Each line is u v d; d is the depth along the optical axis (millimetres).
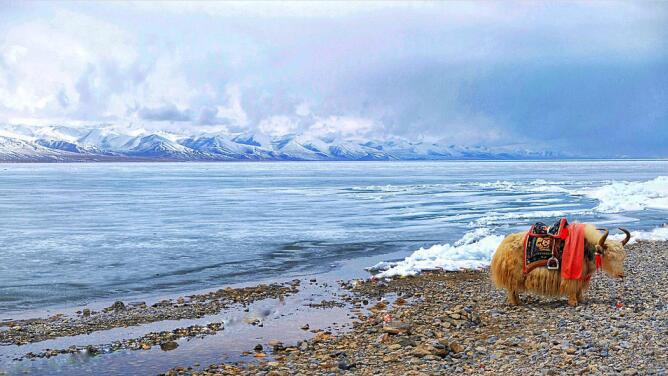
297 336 11352
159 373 9383
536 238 12680
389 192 64438
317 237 27234
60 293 16031
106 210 42250
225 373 9102
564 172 164250
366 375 8609
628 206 41031
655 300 12984
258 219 35500
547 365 8438
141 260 21219
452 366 8789
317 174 152000
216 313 13422
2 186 84062
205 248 24031
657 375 7766
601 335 9969
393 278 17375
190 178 121562
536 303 13078
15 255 22359
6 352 10609
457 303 13664
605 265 12328
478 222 32656
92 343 11156
